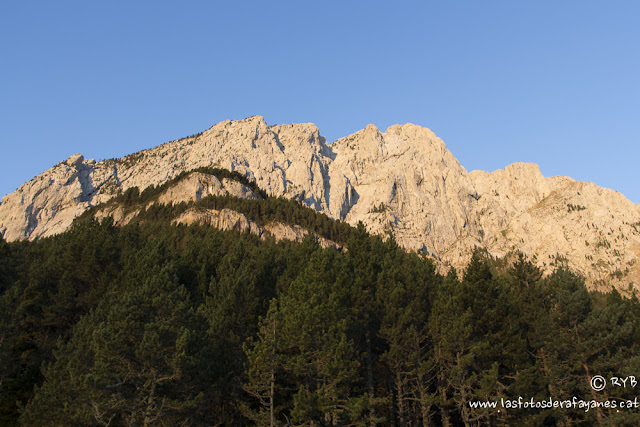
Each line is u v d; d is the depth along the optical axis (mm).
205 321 41750
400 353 46094
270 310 42344
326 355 38906
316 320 40750
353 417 37250
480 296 51969
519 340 48344
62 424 33844
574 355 51594
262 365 38469
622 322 57281
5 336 43562
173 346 35406
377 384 51500
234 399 42062
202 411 38906
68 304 52062
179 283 56625
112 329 35125
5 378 46406
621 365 50594
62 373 36344
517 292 59344
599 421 48812
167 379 34438
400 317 47969
